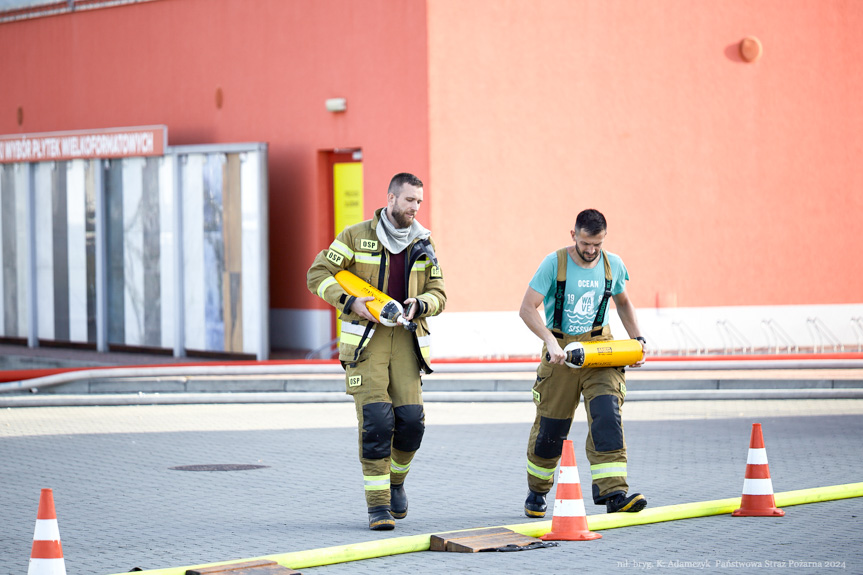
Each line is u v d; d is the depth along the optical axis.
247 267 58.53
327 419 42.59
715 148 62.50
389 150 57.75
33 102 74.75
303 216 61.28
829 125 64.81
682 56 61.69
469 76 57.25
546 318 23.52
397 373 23.30
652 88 61.06
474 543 21.20
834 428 38.97
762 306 63.78
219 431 39.50
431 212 56.62
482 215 57.66
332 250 23.38
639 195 60.97
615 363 22.78
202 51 65.19
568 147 59.34
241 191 58.56
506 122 58.00
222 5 64.06
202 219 60.34
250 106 63.22
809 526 23.11
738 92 62.91
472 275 57.50
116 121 69.62
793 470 30.39
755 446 24.42
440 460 32.94
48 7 72.75
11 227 70.44
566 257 23.09
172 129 66.88
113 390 49.03
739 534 22.38
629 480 29.14
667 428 39.31
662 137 61.38
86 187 65.69
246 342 58.72
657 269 61.59
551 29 58.78
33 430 40.12
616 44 60.22
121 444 36.56
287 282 62.19
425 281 23.77
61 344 68.75
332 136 59.84
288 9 61.38
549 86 58.84
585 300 23.09
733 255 63.06
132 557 21.16
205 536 23.03
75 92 71.94
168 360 59.91
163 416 43.94
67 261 67.19
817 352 61.75
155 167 62.25
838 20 64.75
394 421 23.30
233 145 58.53
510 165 58.16
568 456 22.16
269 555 21.25
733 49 62.81
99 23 70.25
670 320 61.88
